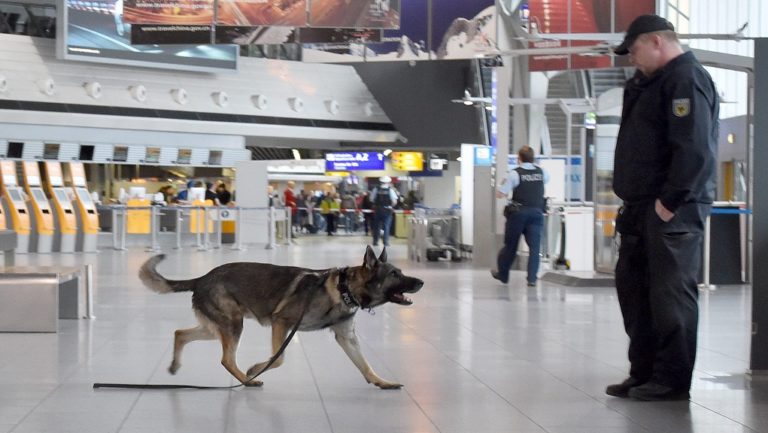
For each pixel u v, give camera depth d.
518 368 8.01
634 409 6.44
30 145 35.28
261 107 40.44
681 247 6.61
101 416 6.14
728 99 24.86
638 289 6.90
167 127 38.34
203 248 27.94
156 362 8.17
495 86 18.97
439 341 9.48
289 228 31.69
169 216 30.41
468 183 21.56
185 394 6.86
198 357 8.42
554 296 13.84
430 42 22.61
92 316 11.14
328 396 6.84
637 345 6.91
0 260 20.64
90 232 24.66
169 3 19.98
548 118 27.38
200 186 36.41
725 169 19.83
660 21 6.67
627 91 6.90
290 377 7.53
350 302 6.95
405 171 45.25
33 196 24.12
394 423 6.03
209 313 7.18
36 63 36.03
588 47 14.46
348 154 43.69
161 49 37.25
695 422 6.07
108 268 19.17
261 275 7.12
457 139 42.47
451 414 6.29
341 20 19.78
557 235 18.38
